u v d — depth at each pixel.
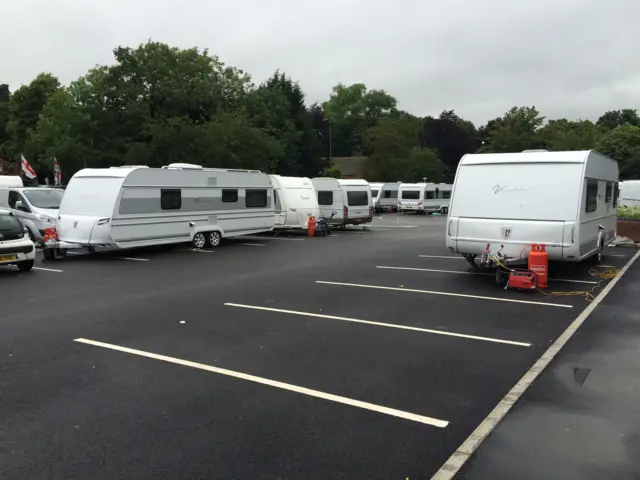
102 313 8.34
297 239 21.27
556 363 5.97
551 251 10.47
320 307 8.77
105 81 40.97
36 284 10.95
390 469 3.72
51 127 44.25
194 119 43.81
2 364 5.92
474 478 3.60
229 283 11.05
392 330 7.34
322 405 4.80
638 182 25.19
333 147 101.69
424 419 4.52
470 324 7.69
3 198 18.88
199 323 7.71
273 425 4.39
